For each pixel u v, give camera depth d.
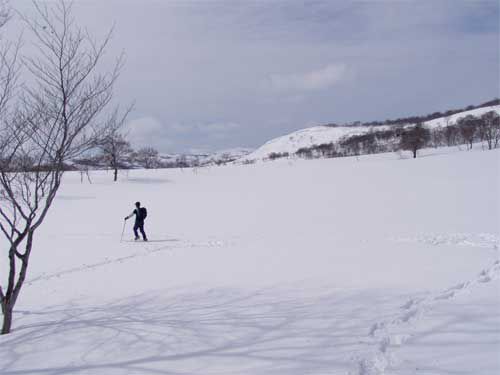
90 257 12.62
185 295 7.23
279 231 17.12
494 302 5.54
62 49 8.12
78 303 7.31
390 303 5.92
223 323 5.41
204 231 18.34
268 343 4.60
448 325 4.82
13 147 5.46
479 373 3.66
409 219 17.31
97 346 4.77
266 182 43.69
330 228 16.83
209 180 50.03
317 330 4.93
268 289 7.28
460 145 90.19
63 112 5.47
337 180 39.44
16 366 4.32
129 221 22.12
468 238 12.57
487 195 21.95
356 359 4.07
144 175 58.12
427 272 7.88
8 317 5.64
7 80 5.36
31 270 11.01
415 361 3.97
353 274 8.11
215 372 3.96
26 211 25.70
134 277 9.39
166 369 4.07
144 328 5.33
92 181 50.34
